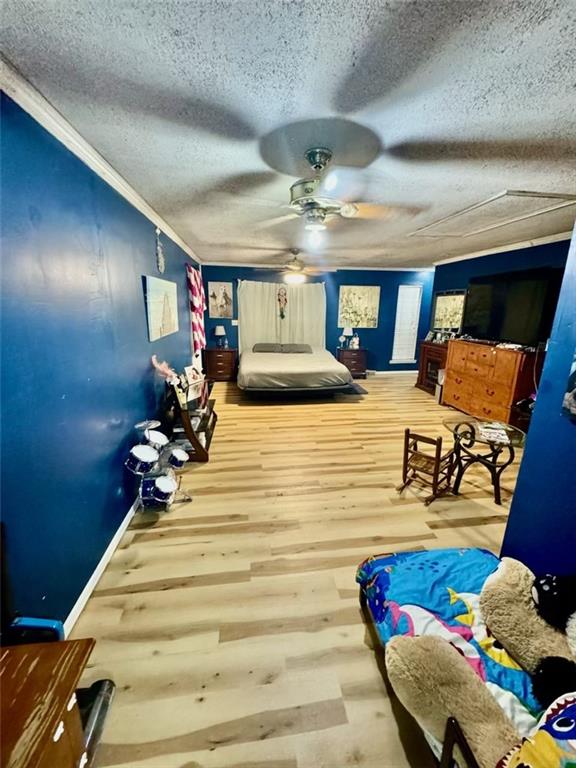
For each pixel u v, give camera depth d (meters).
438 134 1.57
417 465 2.66
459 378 4.62
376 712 1.19
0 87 1.12
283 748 1.09
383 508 2.42
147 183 2.22
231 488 2.67
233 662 1.35
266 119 1.46
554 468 1.39
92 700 1.18
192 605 1.61
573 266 1.30
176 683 1.27
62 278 1.48
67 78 1.20
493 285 4.30
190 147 1.72
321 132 1.56
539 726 0.75
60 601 1.42
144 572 1.81
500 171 1.98
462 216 2.95
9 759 0.61
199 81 1.22
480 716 0.88
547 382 1.42
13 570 1.15
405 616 1.24
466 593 1.34
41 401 1.31
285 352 6.19
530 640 1.09
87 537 1.66
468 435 2.59
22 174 1.23
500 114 1.40
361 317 6.95
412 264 6.25
